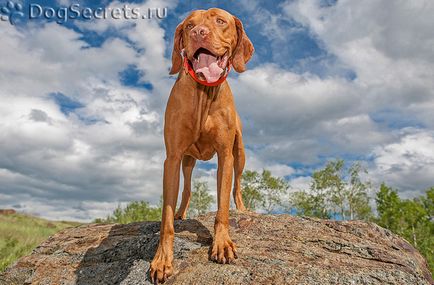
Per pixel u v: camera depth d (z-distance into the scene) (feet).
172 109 3.02
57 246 3.94
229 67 3.04
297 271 2.65
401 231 20.31
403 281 2.68
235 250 2.80
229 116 3.10
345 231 3.47
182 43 3.28
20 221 23.88
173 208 2.96
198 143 3.24
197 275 2.69
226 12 3.14
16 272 3.66
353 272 2.69
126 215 14.30
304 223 3.53
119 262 3.30
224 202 2.93
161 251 2.85
